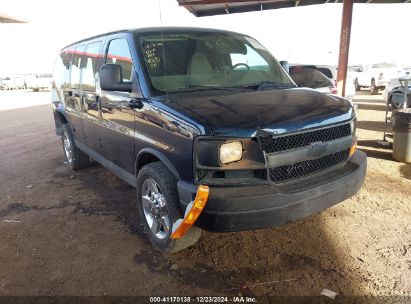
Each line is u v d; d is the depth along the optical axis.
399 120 6.05
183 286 2.99
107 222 4.20
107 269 3.26
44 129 11.12
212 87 3.60
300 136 2.88
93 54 4.67
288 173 2.90
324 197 2.96
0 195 5.27
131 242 3.72
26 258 3.50
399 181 5.22
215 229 2.68
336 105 3.34
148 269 3.24
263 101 3.17
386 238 3.60
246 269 3.18
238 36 4.49
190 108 2.97
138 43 3.71
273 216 2.72
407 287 2.87
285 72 4.46
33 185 5.65
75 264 3.36
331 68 12.03
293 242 3.57
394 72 19.30
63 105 6.02
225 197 2.63
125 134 3.80
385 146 7.30
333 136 3.14
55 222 4.26
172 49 3.78
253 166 2.72
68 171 6.33
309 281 2.99
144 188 3.54
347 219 4.02
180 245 3.26
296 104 3.18
